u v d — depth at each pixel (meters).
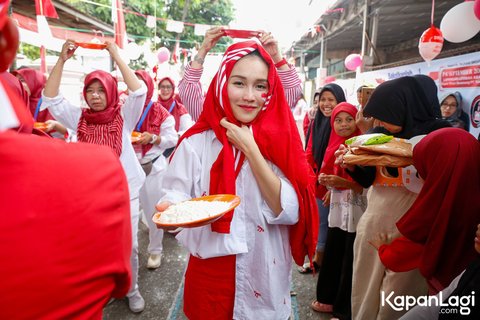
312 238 1.38
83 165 0.56
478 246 1.09
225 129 1.36
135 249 2.39
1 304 0.45
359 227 1.86
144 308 2.53
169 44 10.88
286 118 1.35
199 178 1.45
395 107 1.77
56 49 3.96
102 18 8.70
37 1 3.44
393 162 1.52
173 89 4.16
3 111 0.50
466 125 3.10
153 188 3.09
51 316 0.50
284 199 1.28
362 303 1.82
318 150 3.03
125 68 2.32
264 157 1.38
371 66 5.50
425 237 1.41
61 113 2.39
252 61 1.30
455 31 2.55
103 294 0.58
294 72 1.54
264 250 1.36
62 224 0.51
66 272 0.51
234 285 1.39
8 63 0.53
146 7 9.20
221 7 11.93
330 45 9.23
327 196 2.65
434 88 1.81
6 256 0.46
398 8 5.62
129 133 2.46
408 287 1.61
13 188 0.47
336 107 2.68
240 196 1.37
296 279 2.97
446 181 1.32
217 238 1.33
